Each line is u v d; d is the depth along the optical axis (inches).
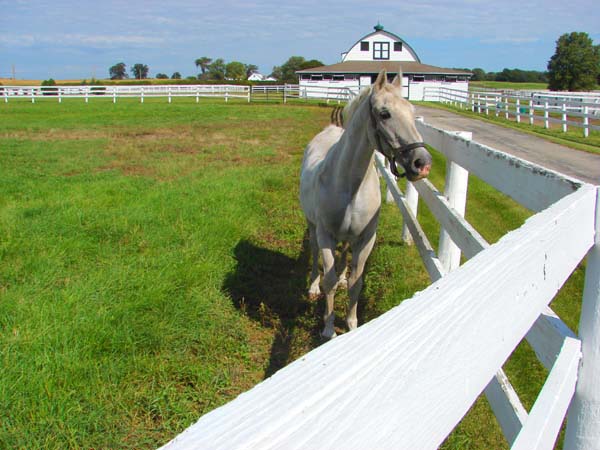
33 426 101.8
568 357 52.9
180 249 196.5
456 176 138.3
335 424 22.1
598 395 55.4
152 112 965.8
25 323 133.1
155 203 259.8
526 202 75.9
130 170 391.2
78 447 100.2
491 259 38.5
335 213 136.6
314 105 1219.9
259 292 178.7
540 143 554.3
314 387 22.6
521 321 42.3
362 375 24.2
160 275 166.2
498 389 76.4
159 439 106.1
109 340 129.3
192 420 111.0
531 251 42.5
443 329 30.3
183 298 156.3
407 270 194.5
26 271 171.9
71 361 118.7
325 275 143.7
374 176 137.6
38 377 111.7
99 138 590.9
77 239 203.2
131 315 141.8
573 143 554.6
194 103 1256.8
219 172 374.3
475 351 34.0
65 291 153.1
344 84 1792.6
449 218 119.1
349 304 151.6
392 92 118.4
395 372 25.9
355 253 145.9
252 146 536.1
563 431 103.8
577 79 1982.0
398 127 113.4
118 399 113.6
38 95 1301.7
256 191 305.1
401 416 26.1
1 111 957.8
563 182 63.2
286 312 168.2
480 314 34.4
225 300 164.7
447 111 1082.1
